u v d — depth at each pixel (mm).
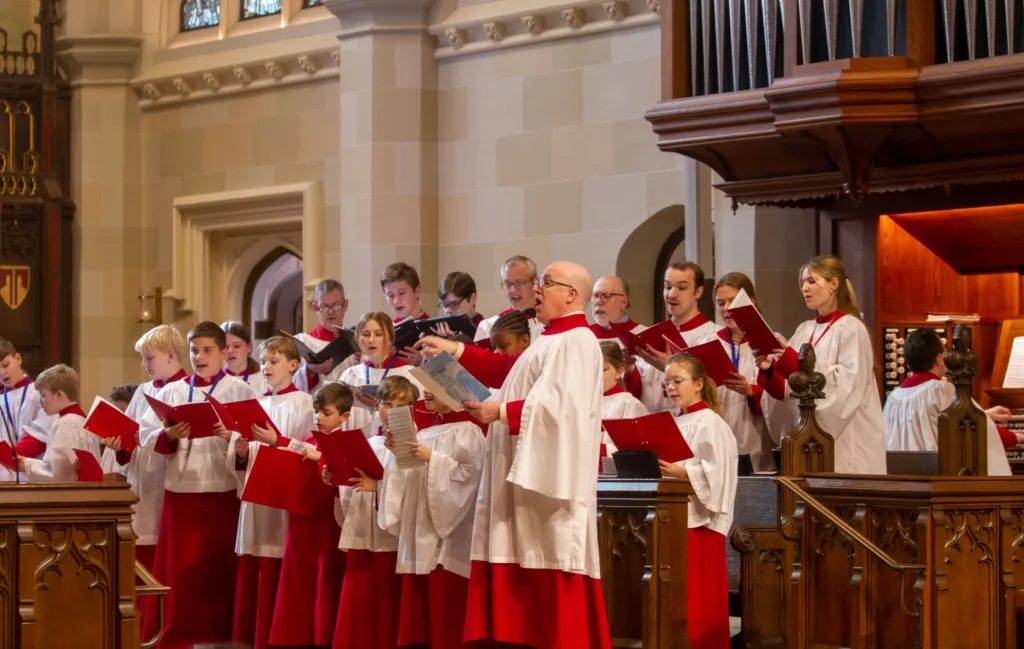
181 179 18094
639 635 7992
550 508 6922
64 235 18188
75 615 6703
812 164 10734
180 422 9195
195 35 18047
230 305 18391
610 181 14586
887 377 11445
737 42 10859
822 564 7613
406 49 15656
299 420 9805
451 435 8328
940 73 9594
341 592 8875
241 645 9586
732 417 9445
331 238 16828
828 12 10266
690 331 9688
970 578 7125
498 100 15320
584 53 14758
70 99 18344
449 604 8109
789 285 12234
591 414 6977
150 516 10289
